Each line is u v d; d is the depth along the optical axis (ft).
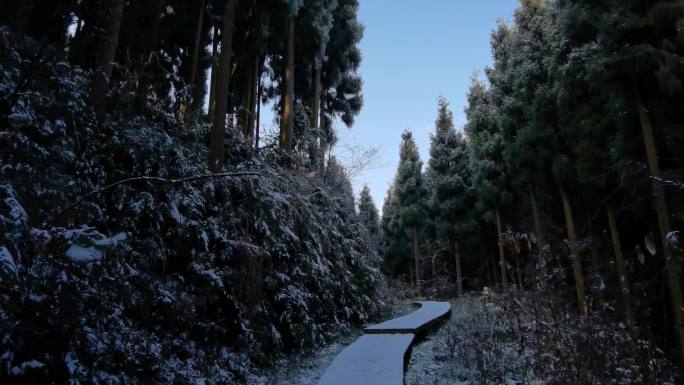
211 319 20.85
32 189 12.12
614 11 24.75
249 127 45.65
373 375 18.20
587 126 31.12
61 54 18.71
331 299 34.14
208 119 37.04
